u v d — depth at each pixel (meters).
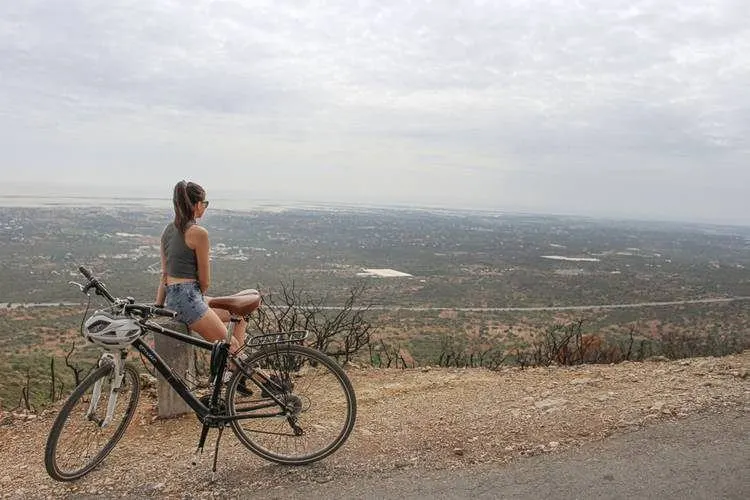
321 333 6.13
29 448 3.95
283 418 3.51
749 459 3.30
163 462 3.60
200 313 3.96
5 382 6.65
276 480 3.30
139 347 3.48
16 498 3.23
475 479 3.23
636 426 3.82
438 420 4.15
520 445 3.63
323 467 3.45
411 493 3.10
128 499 3.16
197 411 3.48
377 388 5.11
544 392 4.69
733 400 4.19
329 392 3.59
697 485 3.06
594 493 3.03
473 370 5.80
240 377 3.50
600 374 5.20
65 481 3.36
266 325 5.92
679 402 4.20
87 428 3.47
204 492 3.19
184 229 3.91
